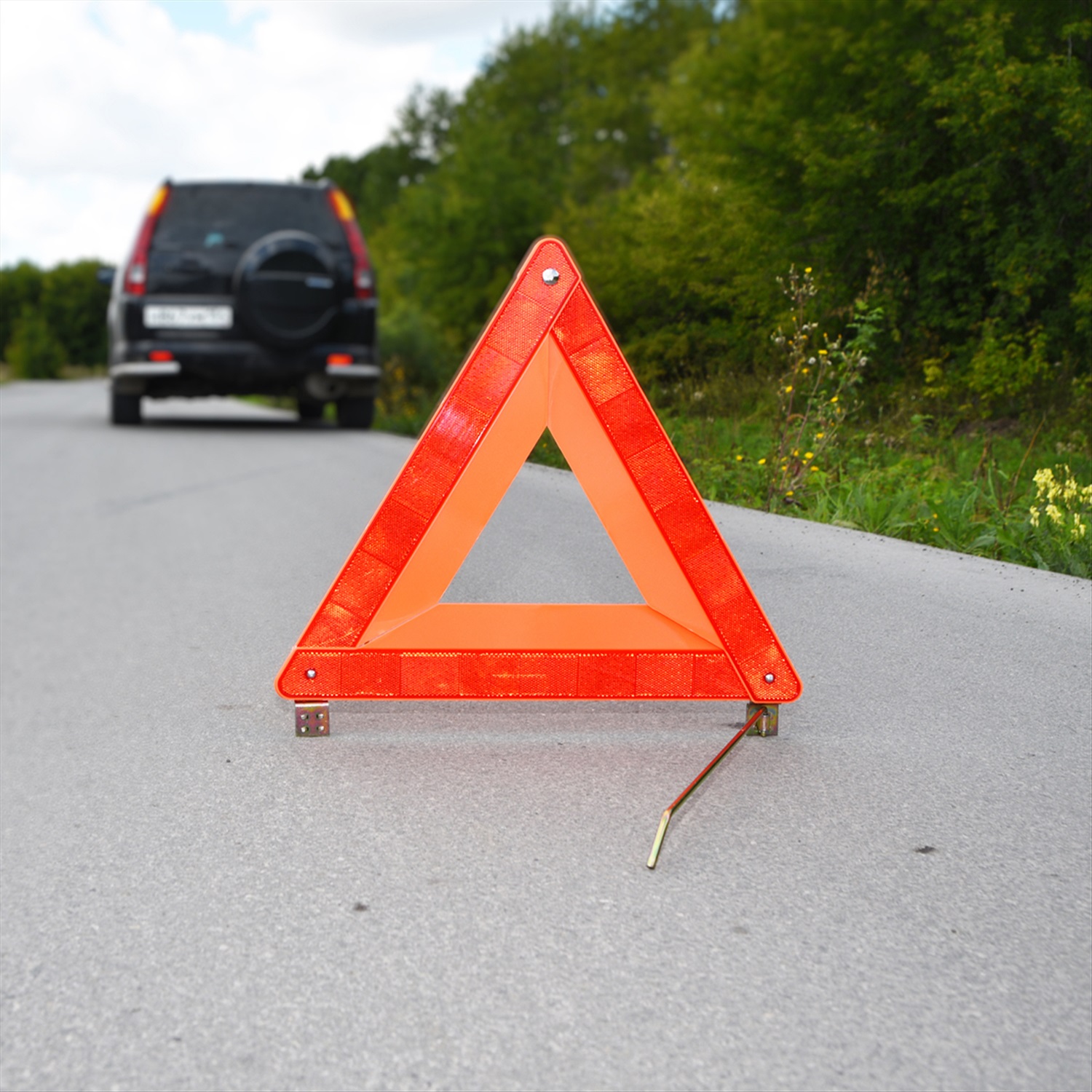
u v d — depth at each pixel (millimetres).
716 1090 1677
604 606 3197
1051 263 10094
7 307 82250
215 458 10328
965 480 6961
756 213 12219
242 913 2205
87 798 2805
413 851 2465
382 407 16578
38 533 6738
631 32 43969
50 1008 1897
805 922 2154
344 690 3184
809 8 12531
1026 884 2311
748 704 3248
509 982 1950
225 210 11797
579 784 2840
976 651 3951
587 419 3135
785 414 7711
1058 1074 1719
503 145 32125
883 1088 1684
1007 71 9578
